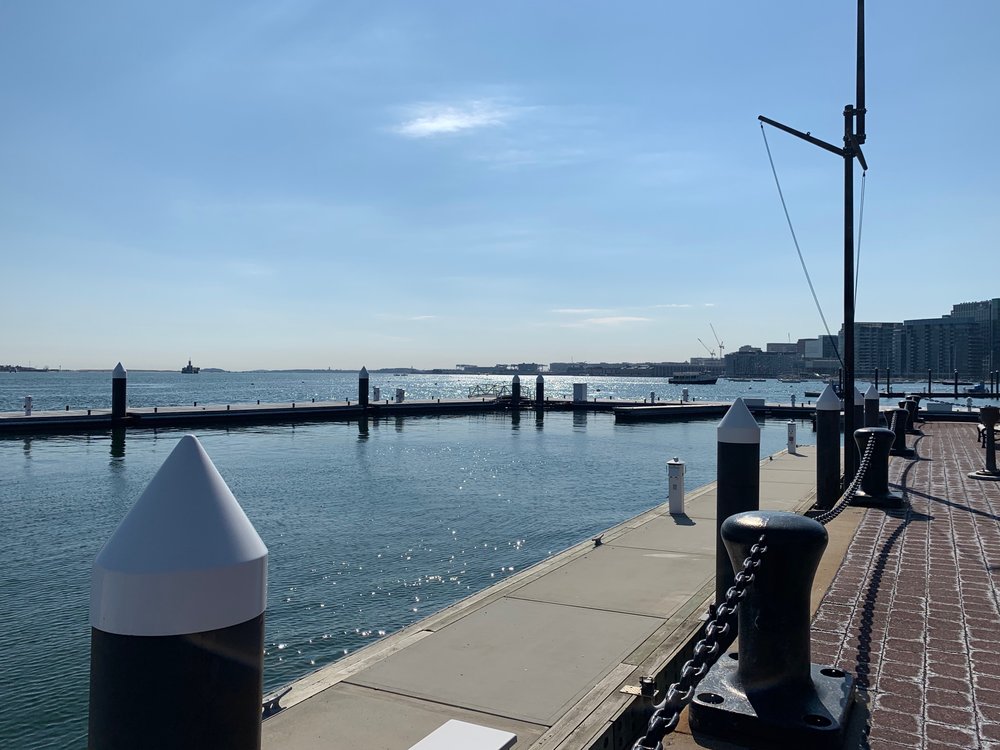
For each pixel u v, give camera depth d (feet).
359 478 66.95
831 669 14.33
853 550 27.48
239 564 6.06
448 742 7.98
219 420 127.75
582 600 21.95
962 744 12.48
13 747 19.38
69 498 55.01
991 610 20.07
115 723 5.70
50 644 25.98
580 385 189.16
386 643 18.48
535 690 15.44
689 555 27.68
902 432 61.77
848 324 42.14
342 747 12.98
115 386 115.03
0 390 416.87
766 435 124.06
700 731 12.89
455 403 173.78
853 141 41.57
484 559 37.83
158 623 5.67
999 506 36.99
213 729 5.83
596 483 65.10
